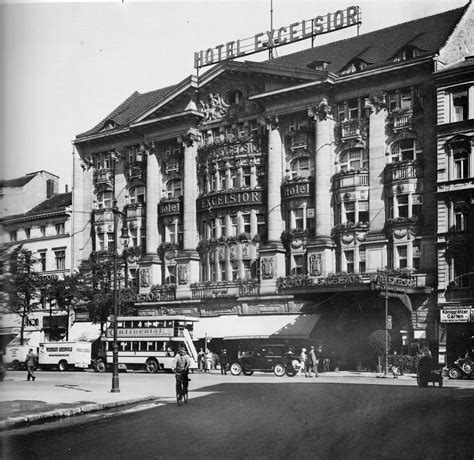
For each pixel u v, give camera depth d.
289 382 39.41
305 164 59.12
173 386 37.34
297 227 58.75
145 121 68.88
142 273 68.00
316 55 63.47
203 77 65.44
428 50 53.22
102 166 74.75
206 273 64.31
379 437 18.38
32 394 30.45
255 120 62.53
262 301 59.12
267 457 15.70
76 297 67.50
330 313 55.19
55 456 16.27
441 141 51.00
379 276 49.84
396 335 52.72
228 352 59.19
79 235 75.31
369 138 55.47
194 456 15.92
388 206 54.09
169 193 68.50
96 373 54.12
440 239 50.41
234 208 62.38
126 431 20.11
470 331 48.84
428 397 28.83
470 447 16.80
